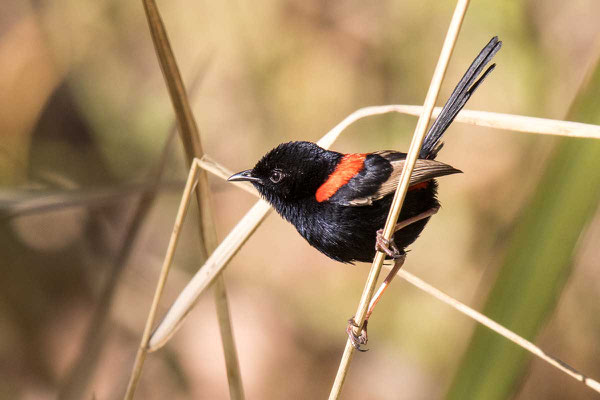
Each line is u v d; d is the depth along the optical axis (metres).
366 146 13.88
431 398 12.51
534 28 12.83
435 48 13.57
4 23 13.62
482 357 6.74
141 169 13.59
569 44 12.84
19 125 13.28
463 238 13.28
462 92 7.07
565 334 11.81
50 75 13.62
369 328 13.16
